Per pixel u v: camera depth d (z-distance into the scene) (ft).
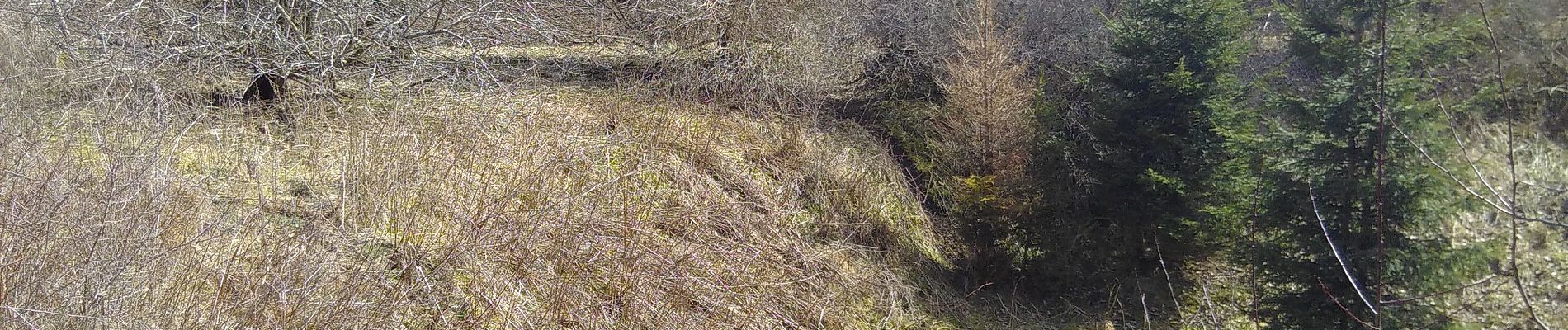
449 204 21.44
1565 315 29.27
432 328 17.51
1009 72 33.96
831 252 27.58
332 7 26.84
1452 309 29.14
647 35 40.93
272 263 16.52
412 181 21.76
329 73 26.81
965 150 33.55
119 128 19.92
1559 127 40.98
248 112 26.07
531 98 29.81
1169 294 28.71
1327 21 24.00
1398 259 22.54
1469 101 23.47
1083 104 34.42
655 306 20.35
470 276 19.08
